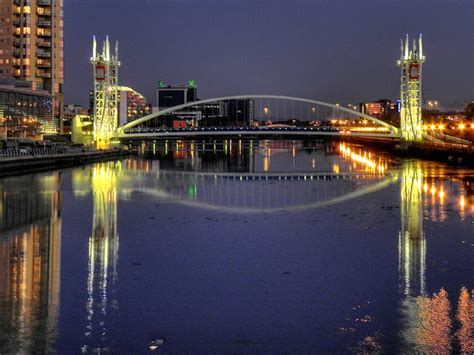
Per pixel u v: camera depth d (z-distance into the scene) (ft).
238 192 218.59
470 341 68.59
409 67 513.45
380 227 139.74
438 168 340.39
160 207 176.04
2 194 202.80
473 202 184.55
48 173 295.07
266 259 107.76
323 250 114.83
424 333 71.05
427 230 135.03
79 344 68.23
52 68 564.30
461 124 554.87
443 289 87.71
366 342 68.74
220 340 69.87
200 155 508.12
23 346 67.36
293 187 237.45
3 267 99.81
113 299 83.66
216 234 131.64
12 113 493.77
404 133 520.83
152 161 419.13
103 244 119.65
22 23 548.72
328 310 79.36
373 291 87.40
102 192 213.46
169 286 90.33
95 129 501.15
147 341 69.46
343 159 443.32
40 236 126.82
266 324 74.74
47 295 84.94
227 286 90.53
